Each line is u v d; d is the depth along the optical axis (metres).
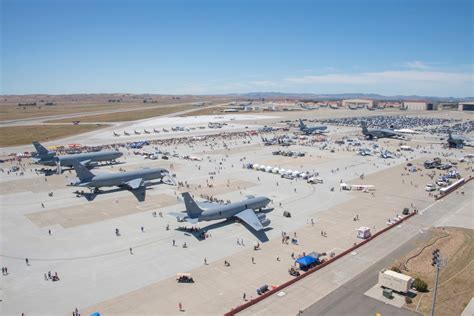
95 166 169.62
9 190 127.50
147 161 181.00
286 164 174.12
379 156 196.00
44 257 75.69
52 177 147.62
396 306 57.38
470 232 88.88
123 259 74.81
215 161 180.88
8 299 59.91
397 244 82.38
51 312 56.22
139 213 103.31
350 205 111.75
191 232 89.31
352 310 56.38
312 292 61.91
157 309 56.88
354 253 77.62
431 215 102.56
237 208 96.75
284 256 76.06
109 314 55.59
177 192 124.94
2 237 86.06
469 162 181.62
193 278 66.88
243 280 66.06
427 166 167.38
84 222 96.12
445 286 63.38
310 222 96.75
